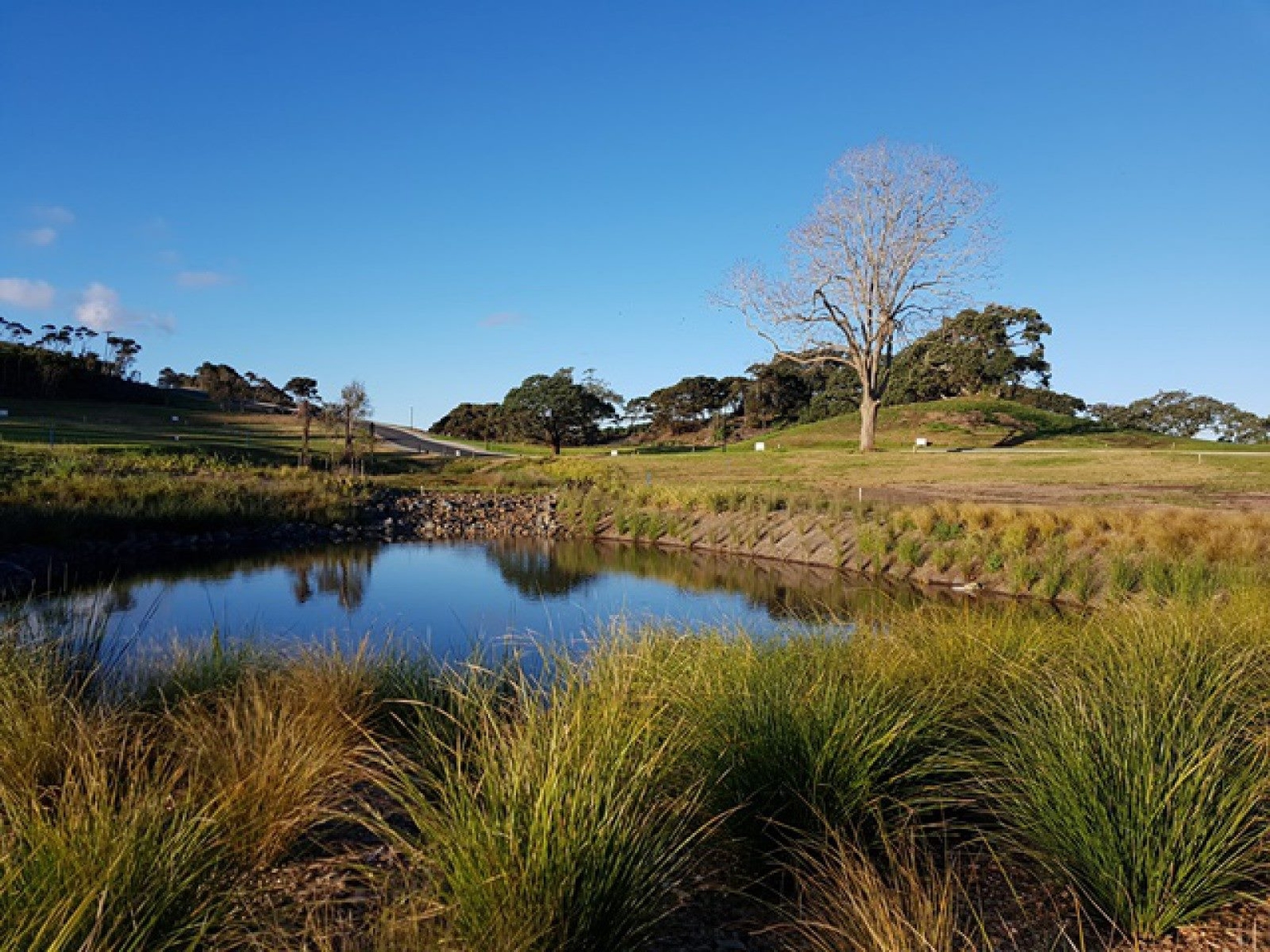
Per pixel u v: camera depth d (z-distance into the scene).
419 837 3.11
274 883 2.98
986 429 60.31
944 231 45.66
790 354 50.22
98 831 2.55
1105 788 2.99
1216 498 23.28
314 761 3.76
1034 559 14.14
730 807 3.31
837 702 3.72
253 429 74.38
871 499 23.84
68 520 19.50
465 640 9.27
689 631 5.56
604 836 2.53
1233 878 2.82
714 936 2.80
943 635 5.28
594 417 82.06
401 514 28.50
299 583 15.27
